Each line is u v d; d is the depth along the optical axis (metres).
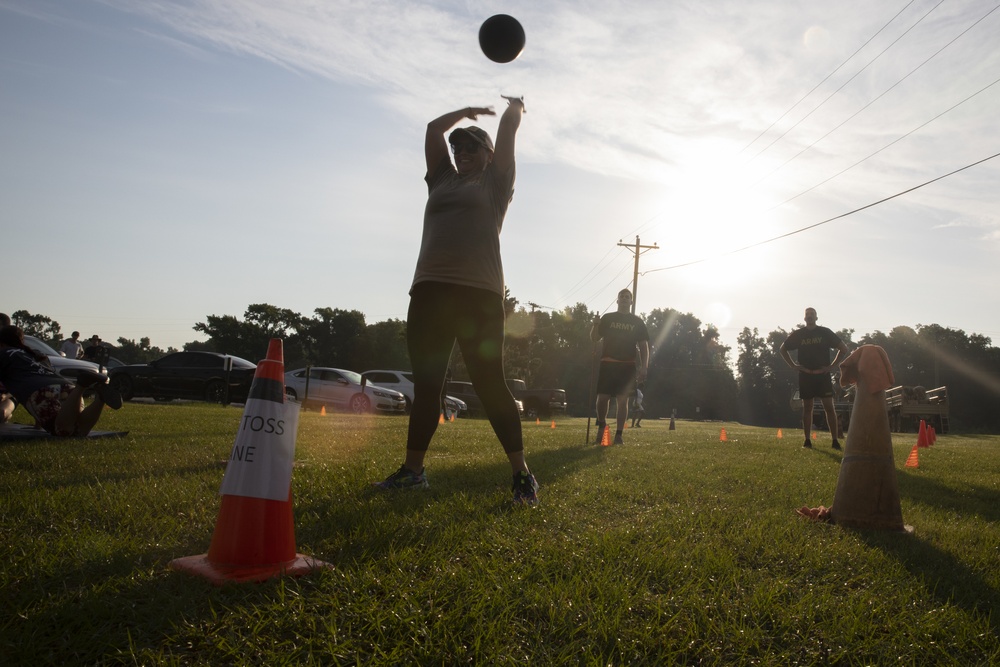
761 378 114.62
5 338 6.57
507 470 5.13
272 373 2.47
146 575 2.26
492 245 3.94
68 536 2.66
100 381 6.61
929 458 8.88
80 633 1.82
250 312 96.06
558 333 90.19
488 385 3.87
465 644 1.91
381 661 1.77
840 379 3.88
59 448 5.70
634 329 9.45
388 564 2.47
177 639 1.83
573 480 4.83
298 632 1.92
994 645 2.11
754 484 5.12
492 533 2.98
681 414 101.50
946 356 101.69
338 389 24.52
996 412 97.75
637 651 1.93
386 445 7.14
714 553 2.84
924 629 2.18
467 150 4.00
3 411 7.05
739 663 1.91
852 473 3.72
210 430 8.24
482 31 3.85
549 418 37.72
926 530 3.70
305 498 3.75
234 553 2.31
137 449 5.83
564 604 2.17
